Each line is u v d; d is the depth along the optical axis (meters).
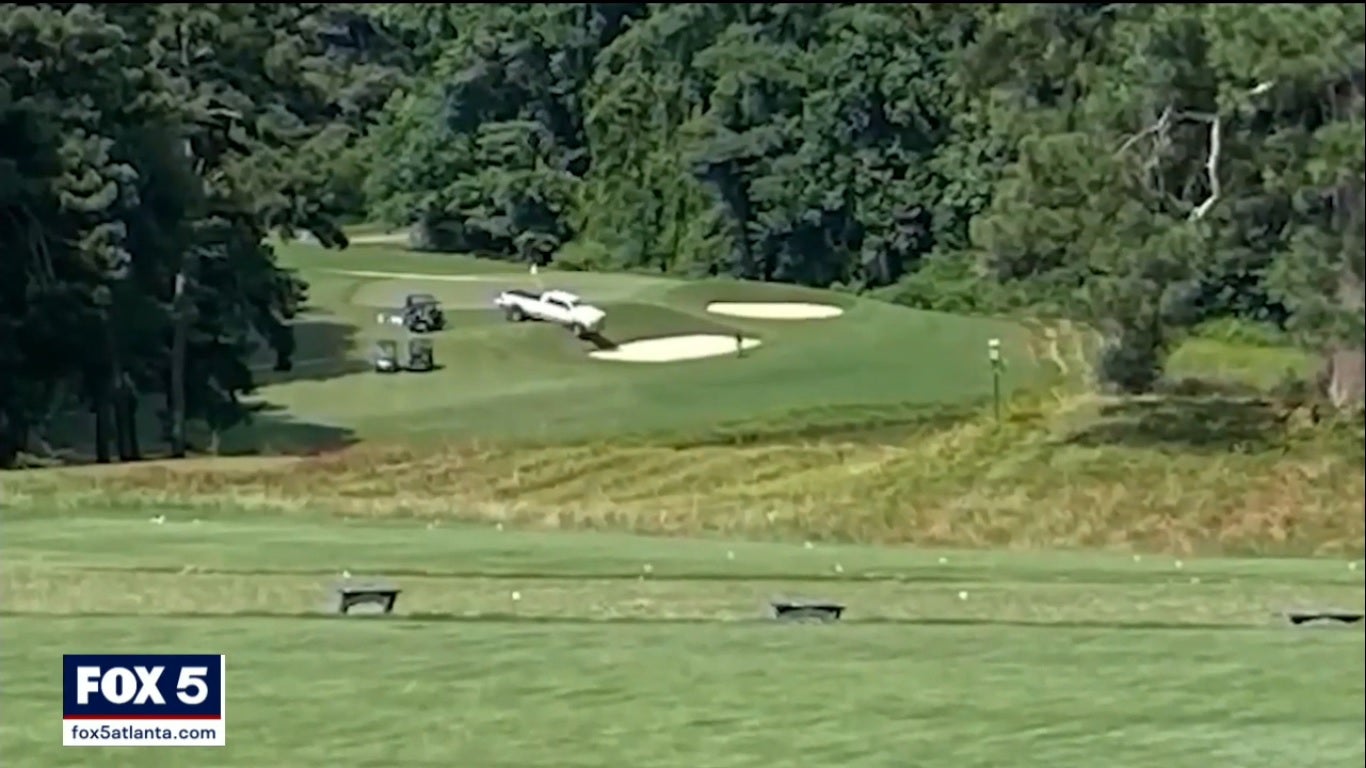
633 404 168.50
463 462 139.62
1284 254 164.12
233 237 151.12
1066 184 161.75
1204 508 138.88
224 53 153.62
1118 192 161.12
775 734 60.94
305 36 167.88
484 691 63.56
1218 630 77.62
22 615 69.00
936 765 59.03
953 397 173.62
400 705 61.62
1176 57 162.00
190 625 69.12
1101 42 182.00
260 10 158.25
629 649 69.75
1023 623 77.25
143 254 136.75
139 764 55.53
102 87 132.50
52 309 124.50
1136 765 59.84
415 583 78.06
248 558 81.31
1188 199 166.75
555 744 59.03
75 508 93.38
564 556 87.00
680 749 59.09
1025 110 179.62
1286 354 184.12
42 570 75.94
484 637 70.25
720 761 58.31
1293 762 60.75
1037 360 191.50
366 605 73.75
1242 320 190.50
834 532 120.38
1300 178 158.62
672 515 121.00
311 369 176.38
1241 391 170.25
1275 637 76.50
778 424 161.00
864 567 89.44
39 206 123.69
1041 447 153.62
